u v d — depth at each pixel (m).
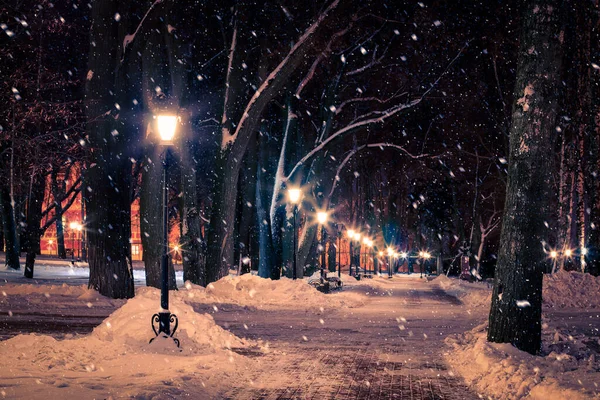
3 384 10.06
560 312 27.81
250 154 46.53
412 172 58.78
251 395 10.69
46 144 31.03
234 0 36.19
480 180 61.34
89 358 12.70
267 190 44.59
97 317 22.16
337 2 33.09
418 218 82.94
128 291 28.11
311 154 41.41
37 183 43.84
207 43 38.31
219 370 12.38
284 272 43.53
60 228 77.50
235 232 61.62
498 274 15.04
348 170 60.62
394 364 14.01
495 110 45.97
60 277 46.50
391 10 36.06
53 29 34.62
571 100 36.88
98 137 27.69
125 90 28.09
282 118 43.66
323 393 10.91
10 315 22.28
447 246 83.31
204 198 55.84
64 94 40.50
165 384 10.54
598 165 34.97
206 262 36.28
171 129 15.33
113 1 27.41
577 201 38.78
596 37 35.31
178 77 34.59
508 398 10.22
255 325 21.92
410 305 33.69
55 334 17.23
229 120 35.91
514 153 14.98
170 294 29.64
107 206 27.81
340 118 44.00
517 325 14.63
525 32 14.91
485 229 68.06
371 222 77.56
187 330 15.35
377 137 49.19
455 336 18.44
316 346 16.80
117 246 27.97
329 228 66.00
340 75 41.53
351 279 62.47
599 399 8.74
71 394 9.60
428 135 48.19
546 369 11.92
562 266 39.00
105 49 27.48
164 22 33.91
